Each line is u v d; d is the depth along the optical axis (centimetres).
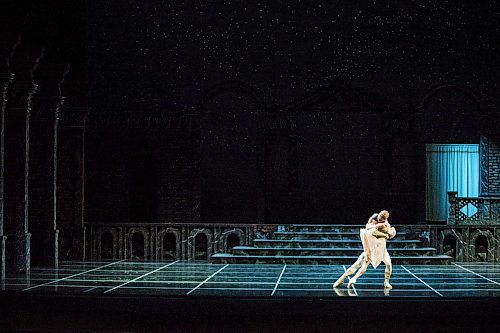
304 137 2392
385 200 2358
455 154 2430
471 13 2330
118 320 1260
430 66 2339
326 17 2353
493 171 2344
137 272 1792
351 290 1443
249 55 2356
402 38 2341
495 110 2334
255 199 2381
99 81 2352
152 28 2352
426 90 2339
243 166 2391
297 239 2153
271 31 2355
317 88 2347
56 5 1858
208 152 2397
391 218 2356
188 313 1245
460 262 2097
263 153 2355
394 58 2342
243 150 2392
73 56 2055
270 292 1405
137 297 1330
